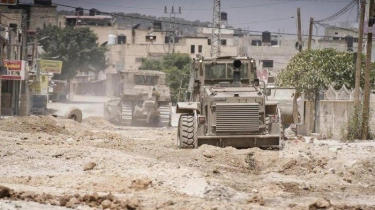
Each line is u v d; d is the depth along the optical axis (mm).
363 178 44969
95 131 90312
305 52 116750
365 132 84125
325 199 32906
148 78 126875
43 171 43000
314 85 111062
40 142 62750
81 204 31375
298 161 48438
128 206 30656
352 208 32062
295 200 34875
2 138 67312
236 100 57406
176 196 34594
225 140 57344
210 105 57531
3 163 46062
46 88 188250
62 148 54031
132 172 40812
